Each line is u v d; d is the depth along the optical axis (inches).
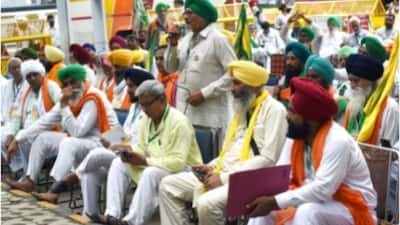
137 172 266.1
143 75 297.6
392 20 602.5
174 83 321.4
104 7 590.9
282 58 461.4
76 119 317.1
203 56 297.0
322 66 269.0
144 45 573.3
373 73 253.1
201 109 296.2
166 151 262.1
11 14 818.2
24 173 360.8
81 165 288.7
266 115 241.1
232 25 780.0
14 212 307.6
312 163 199.3
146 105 263.4
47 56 426.6
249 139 242.4
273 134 237.8
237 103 245.9
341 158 192.5
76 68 315.9
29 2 857.5
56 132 341.4
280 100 305.4
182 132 261.0
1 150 381.7
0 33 740.7
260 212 197.2
